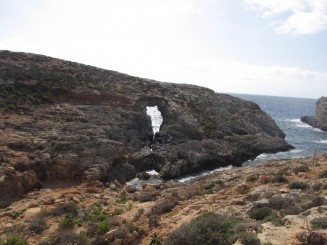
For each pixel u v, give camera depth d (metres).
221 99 74.81
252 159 52.91
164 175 40.72
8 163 31.38
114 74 68.62
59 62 65.69
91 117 47.97
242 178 31.12
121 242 17.59
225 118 63.47
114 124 48.00
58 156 34.97
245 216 17.91
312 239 12.69
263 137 60.56
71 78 58.28
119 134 46.19
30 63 60.19
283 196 19.67
